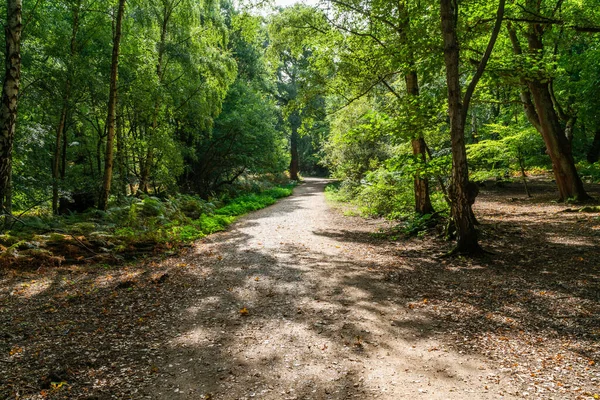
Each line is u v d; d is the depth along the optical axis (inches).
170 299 237.3
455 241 370.3
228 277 284.7
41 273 297.4
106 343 175.9
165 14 675.4
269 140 1063.0
